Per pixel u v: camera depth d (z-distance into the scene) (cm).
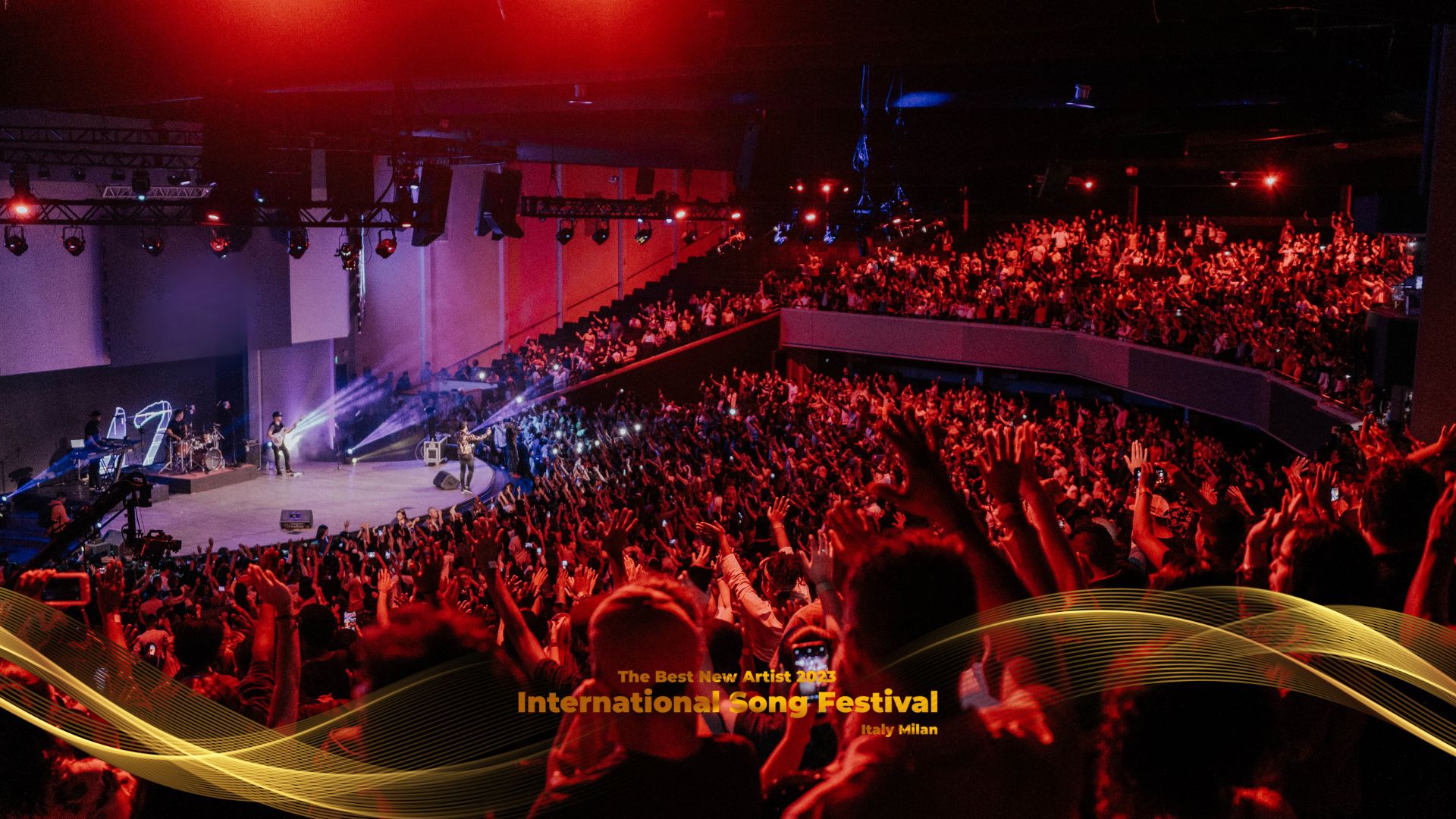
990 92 2264
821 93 2344
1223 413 2644
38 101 1620
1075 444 2434
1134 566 480
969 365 3659
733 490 1764
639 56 1304
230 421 3581
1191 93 2123
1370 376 1842
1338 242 2975
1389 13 965
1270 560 427
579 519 1836
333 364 3916
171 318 3425
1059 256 3628
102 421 3388
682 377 4075
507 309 4662
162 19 1399
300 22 1338
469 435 3331
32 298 3086
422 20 1312
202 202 1981
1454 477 379
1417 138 2614
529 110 2534
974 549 290
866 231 3038
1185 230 3506
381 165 4091
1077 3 1249
